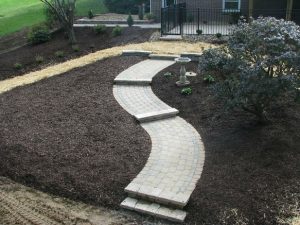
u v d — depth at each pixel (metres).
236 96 6.15
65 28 14.05
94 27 14.42
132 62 11.02
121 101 8.52
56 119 7.76
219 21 15.03
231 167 5.93
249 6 13.78
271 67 6.17
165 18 13.39
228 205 5.19
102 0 20.69
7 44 15.22
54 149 6.69
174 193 5.43
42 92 9.28
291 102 7.41
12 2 22.59
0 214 5.39
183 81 9.01
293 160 5.97
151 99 8.58
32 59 12.81
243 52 6.45
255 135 6.63
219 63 6.49
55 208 5.48
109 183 5.77
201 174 5.87
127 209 5.38
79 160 6.34
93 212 5.38
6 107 8.54
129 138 6.96
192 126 7.36
